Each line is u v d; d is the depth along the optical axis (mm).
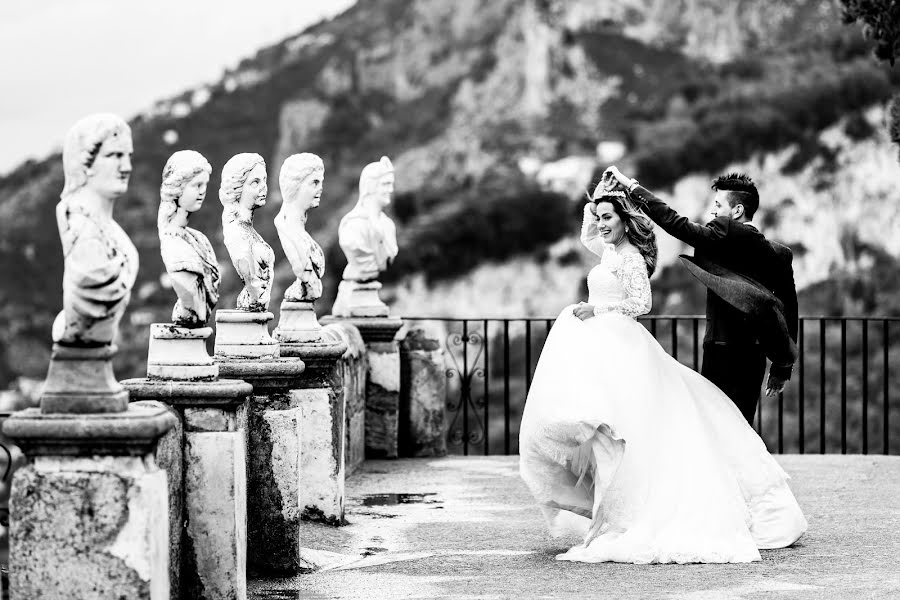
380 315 13344
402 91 96312
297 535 7586
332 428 9102
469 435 14086
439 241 52719
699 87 57812
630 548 7723
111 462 5008
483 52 93438
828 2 89812
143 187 67312
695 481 7934
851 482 11336
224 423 6219
